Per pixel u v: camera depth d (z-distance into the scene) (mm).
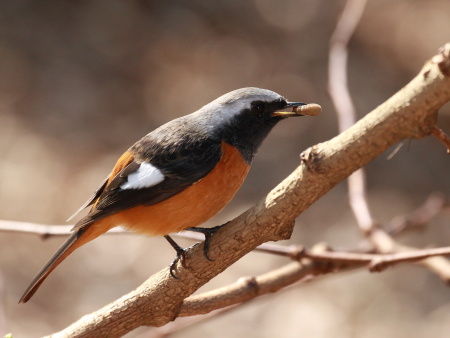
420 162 16719
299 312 12891
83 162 16453
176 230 6516
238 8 21344
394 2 20594
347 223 14945
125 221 6496
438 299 13188
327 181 4258
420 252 5844
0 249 13930
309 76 19062
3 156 16344
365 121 4004
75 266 13844
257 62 19594
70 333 5320
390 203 15523
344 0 21328
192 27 20797
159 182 6332
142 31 20656
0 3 21078
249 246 4828
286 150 17016
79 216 14742
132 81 19141
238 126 6629
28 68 19156
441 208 7738
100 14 21062
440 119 17062
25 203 15031
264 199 4645
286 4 21422
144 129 17688
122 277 13641
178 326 6898
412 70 18797
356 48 19547
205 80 19094
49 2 21266
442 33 19438
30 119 17656
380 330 12422
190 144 6492
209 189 6391
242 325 12688
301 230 14891
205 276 5066
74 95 18578
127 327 5316
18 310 12547
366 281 13586
